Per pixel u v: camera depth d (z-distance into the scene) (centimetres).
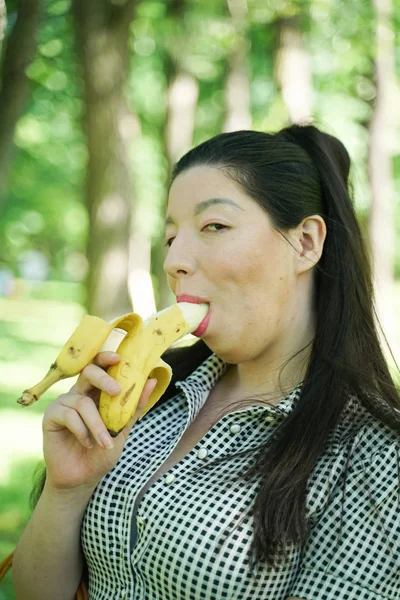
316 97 1357
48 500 235
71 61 1199
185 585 211
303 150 244
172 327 217
